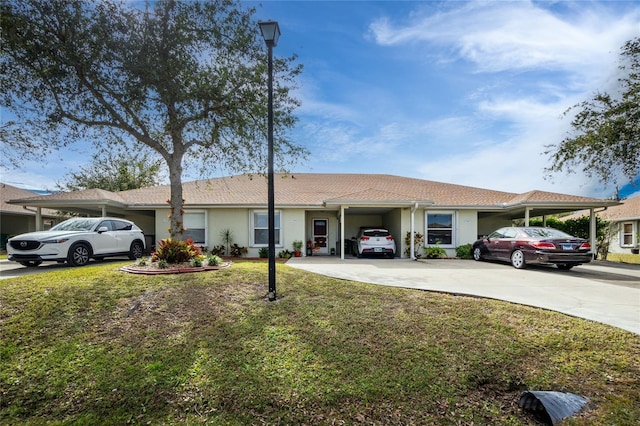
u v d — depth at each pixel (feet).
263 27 19.15
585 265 40.19
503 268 34.65
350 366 12.23
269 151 19.21
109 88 27.22
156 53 26.27
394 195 46.88
